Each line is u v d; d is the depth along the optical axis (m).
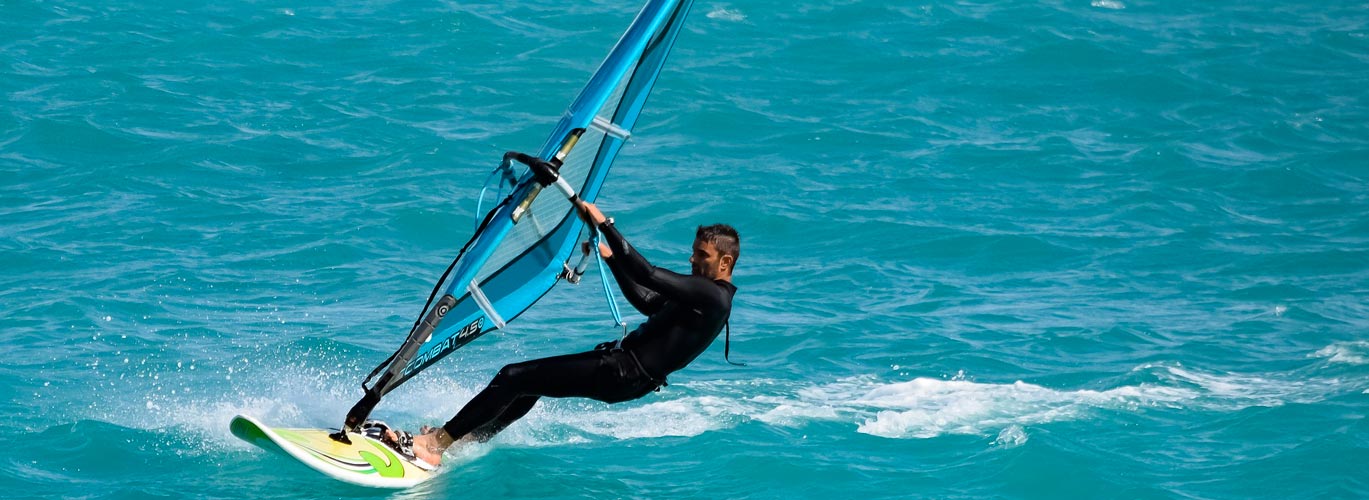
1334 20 94.50
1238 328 41.28
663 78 77.44
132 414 32.38
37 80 73.38
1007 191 59.66
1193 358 37.91
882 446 30.23
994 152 65.69
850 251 51.12
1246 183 61.03
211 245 49.81
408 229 52.97
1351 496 26.50
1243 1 99.94
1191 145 67.00
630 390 28.36
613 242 26.73
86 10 88.56
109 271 45.97
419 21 88.62
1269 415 31.58
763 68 80.75
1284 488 27.06
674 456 29.73
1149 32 90.38
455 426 29.09
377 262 48.62
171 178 58.59
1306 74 81.81
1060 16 93.44
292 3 92.56
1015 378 36.28
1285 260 49.50
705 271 28.11
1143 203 57.66
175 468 28.75
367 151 63.91
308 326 41.03
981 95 76.81
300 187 58.25
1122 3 98.38
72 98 70.31
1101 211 56.75
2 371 35.38
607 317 42.69
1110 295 45.47
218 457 29.53
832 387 35.34
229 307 42.72
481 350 39.31
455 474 28.66
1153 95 77.25
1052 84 79.12
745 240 52.72
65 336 38.97
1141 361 37.75
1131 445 29.94
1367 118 72.44
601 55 82.75
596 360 28.34
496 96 74.19
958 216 55.53
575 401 33.62
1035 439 29.53
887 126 70.00
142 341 38.81
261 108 70.56
